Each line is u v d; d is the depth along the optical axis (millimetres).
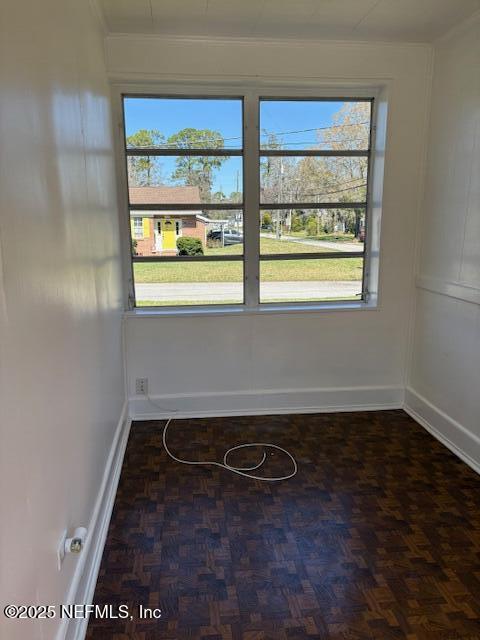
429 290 3078
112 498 2262
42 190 1250
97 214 2162
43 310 1220
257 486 2428
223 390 3305
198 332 3211
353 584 1768
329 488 2408
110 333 2480
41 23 1296
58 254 1396
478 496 2332
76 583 1507
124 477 2514
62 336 1413
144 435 3018
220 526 2104
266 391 3338
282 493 2363
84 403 1727
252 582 1775
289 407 3375
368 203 3303
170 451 2805
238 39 2871
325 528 2092
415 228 3223
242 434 3035
